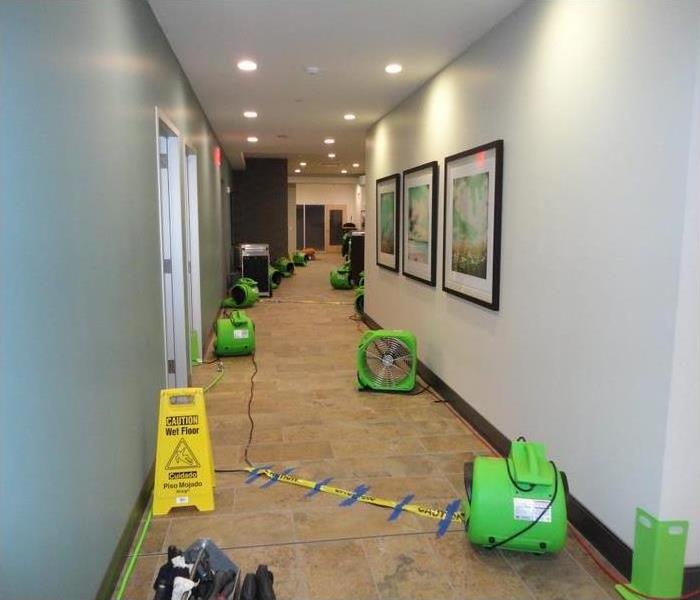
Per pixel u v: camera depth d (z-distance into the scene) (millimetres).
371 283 7582
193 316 5664
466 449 3619
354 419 4148
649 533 2176
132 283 2662
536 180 3025
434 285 4793
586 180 2555
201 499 2820
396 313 6160
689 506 2143
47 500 1577
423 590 2254
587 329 2568
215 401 4539
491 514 2383
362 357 4785
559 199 2789
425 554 2492
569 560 2447
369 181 7629
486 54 3670
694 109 1938
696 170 1964
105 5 2244
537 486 2404
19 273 1416
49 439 1598
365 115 6613
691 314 2039
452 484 3145
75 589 1796
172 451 2801
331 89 5289
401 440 3764
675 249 2027
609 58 2375
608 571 2365
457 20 3443
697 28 1916
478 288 3811
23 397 1434
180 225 4375
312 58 4289
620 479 2354
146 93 3096
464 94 4070
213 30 3656
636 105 2211
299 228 21562
